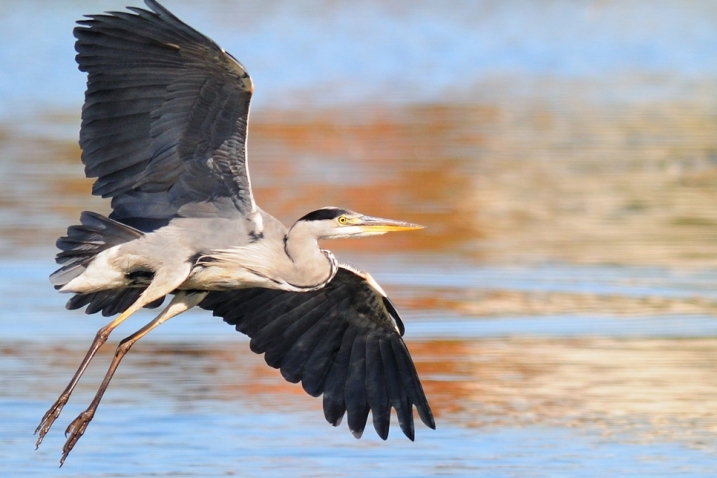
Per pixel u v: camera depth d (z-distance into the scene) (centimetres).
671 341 1430
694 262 1773
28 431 1140
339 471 1045
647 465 1062
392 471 1044
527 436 1134
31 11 3788
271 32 3794
